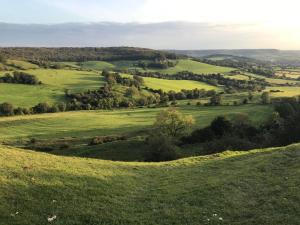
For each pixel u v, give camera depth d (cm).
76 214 2245
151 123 14075
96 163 3528
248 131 9569
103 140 10869
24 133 13150
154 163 3884
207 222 2242
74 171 3047
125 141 9694
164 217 2308
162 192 2781
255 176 3062
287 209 2377
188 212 2391
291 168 3150
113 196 2617
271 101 16512
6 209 2194
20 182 2595
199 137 9369
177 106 17800
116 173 3216
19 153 3447
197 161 3878
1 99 17412
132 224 2191
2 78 19788
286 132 7669
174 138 9688
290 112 11919
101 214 2284
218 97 17312
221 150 6969
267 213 2342
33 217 2145
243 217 2322
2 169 2814
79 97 18800
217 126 9619
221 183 2919
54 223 2102
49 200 2392
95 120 15038
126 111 17288
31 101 17688
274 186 2794
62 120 15062
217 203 2541
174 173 3350
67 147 10369
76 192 2580
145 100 19375
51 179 2742
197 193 2727
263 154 3794
